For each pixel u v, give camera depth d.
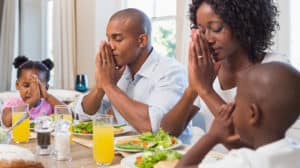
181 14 2.97
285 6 2.42
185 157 0.93
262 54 1.44
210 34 1.32
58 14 4.00
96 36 3.76
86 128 1.61
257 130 0.82
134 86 1.87
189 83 1.45
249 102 0.81
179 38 3.00
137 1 3.81
